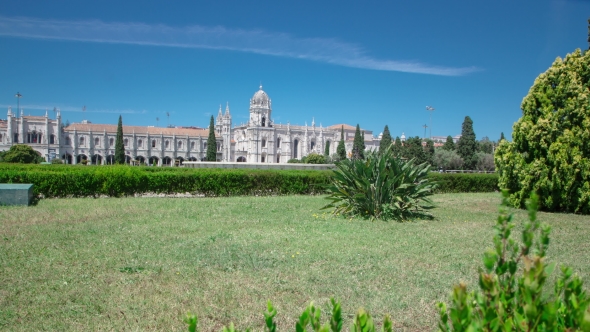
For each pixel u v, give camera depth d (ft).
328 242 35.60
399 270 27.50
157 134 417.08
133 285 23.72
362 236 38.63
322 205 63.67
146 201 65.46
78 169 76.54
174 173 77.25
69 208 55.47
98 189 72.18
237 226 43.21
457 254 32.19
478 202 74.18
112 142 405.39
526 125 63.36
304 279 25.25
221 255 30.37
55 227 40.86
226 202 66.39
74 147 390.42
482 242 36.83
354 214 51.55
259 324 18.81
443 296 22.82
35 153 290.97
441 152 269.23
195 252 31.22
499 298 9.00
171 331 18.03
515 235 40.19
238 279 25.04
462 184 97.50
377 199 49.98
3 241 34.12
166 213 51.98
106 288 23.16
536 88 64.08
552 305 8.06
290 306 20.93
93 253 30.50
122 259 28.96
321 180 86.22
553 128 60.29
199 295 22.26
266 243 34.83
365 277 25.89
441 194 92.12
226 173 80.38
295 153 478.18
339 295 22.70
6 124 375.25
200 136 437.17
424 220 49.90
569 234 41.88
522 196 64.49
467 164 276.62
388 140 347.56
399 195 49.42
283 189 84.69
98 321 18.95
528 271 8.22
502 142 69.00
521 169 64.18
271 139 459.32
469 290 23.44
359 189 50.67
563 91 61.00
